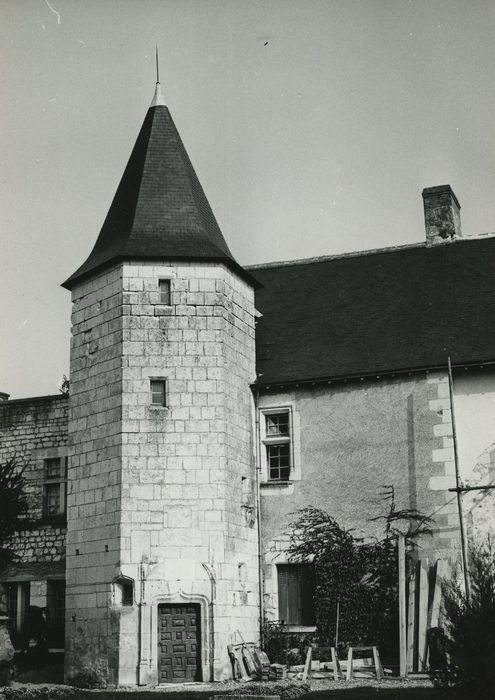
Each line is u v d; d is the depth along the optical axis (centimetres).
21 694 1366
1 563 1992
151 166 1936
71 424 1809
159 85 2069
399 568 1697
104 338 1788
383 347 1902
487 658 1009
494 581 1086
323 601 1773
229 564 1694
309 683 1539
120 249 1794
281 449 1919
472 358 1769
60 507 2033
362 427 1839
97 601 1661
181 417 1727
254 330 1984
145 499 1673
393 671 1647
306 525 1830
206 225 1906
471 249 2109
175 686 1554
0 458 2123
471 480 1734
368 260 2222
